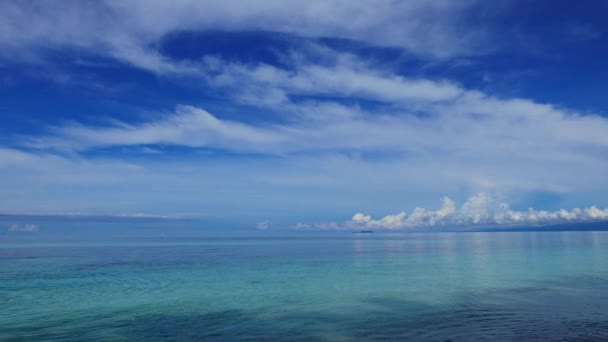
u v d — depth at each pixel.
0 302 26.89
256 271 44.16
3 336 19.50
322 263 53.41
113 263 53.78
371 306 25.50
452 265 48.84
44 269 46.19
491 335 19.00
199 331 20.17
